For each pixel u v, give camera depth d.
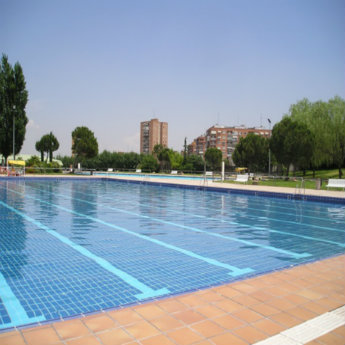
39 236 6.64
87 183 24.67
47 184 22.22
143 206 11.79
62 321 2.69
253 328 2.59
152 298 3.37
